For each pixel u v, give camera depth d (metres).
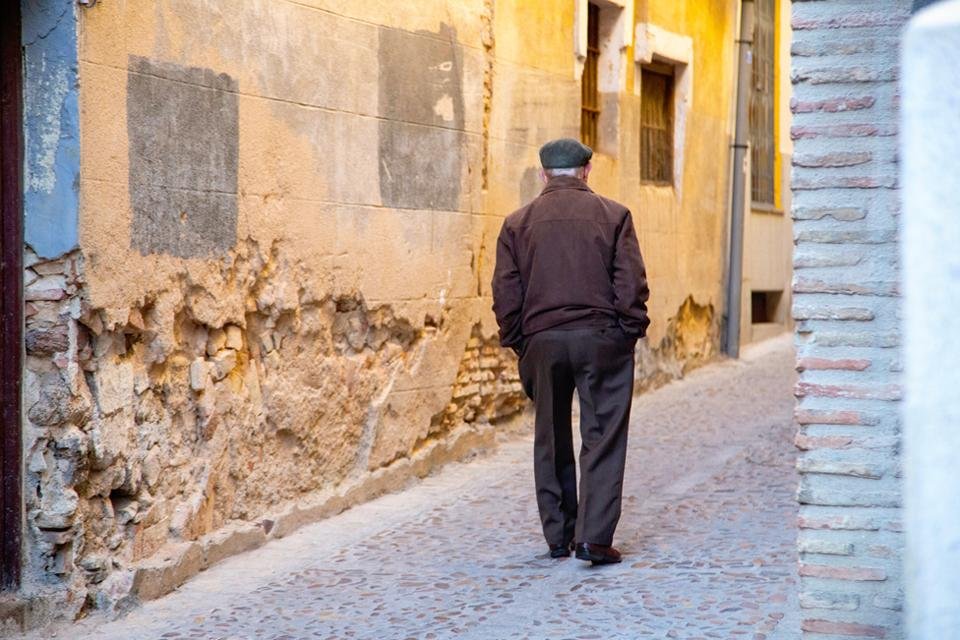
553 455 8.24
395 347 10.58
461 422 11.77
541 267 8.09
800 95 5.58
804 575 5.69
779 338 22.59
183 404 8.09
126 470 7.47
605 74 15.45
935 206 2.96
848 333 5.57
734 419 13.88
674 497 9.85
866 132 5.51
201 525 8.24
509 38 12.64
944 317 2.93
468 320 11.75
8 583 6.98
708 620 6.75
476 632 6.75
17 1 6.96
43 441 7.03
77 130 6.96
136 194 7.49
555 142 8.30
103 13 7.17
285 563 8.36
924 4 4.47
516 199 12.88
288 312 9.09
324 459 9.62
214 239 8.26
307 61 9.23
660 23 16.48
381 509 9.86
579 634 6.62
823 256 5.59
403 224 10.57
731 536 8.57
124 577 7.36
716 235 18.94
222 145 8.30
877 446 5.55
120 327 7.37
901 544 5.55
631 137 15.84
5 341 6.98
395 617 7.08
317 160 9.38
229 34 8.36
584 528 7.92
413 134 10.70
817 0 5.53
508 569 8.02
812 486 5.66
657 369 16.48
